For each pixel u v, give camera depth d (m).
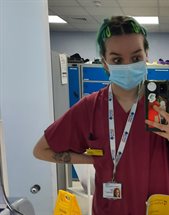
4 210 0.81
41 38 1.77
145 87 0.98
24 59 1.79
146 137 1.07
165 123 0.96
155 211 0.98
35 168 1.86
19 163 1.86
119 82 1.10
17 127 1.84
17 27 1.77
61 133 1.22
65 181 3.03
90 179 2.66
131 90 1.11
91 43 8.62
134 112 1.10
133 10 5.88
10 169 1.87
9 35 1.78
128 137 1.09
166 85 0.96
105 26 1.07
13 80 1.81
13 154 1.86
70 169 3.31
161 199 0.98
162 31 8.26
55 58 2.65
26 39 1.78
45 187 1.88
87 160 1.20
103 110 1.15
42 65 1.78
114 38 1.04
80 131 1.20
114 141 1.11
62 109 2.89
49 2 5.27
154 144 1.06
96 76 4.36
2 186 0.84
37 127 1.82
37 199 1.89
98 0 5.16
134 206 1.07
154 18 6.59
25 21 1.76
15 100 1.82
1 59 1.80
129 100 1.12
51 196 1.88
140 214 1.06
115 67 1.07
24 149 1.85
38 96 1.81
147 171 1.06
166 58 8.55
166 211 0.98
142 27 1.07
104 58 1.13
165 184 1.04
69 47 8.68
